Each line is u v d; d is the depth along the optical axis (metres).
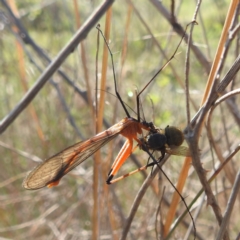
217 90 0.15
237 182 0.15
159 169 0.17
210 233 0.24
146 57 0.29
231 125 0.23
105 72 0.19
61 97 0.23
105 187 0.20
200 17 0.21
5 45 0.31
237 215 0.25
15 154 0.29
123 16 0.30
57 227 0.26
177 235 0.21
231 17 0.16
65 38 0.31
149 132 0.16
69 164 0.16
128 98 0.25
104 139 0.17
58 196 0.28
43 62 0.25
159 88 0.31
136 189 0.26
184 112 0.28
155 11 0.30
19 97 0.31
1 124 0.18
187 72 0.15
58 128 0.28
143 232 0.23
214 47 0.29
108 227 0.23
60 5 0.31
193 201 0.17
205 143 0.25
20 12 0.32
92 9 0.24
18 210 0.28
